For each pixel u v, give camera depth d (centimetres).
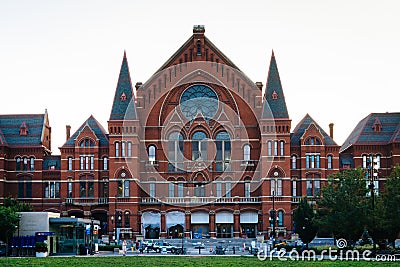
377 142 14238
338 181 10294
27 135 14588
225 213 14212
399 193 9075
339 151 15225
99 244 12256
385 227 9100
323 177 14112
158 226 14212
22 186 14362
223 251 10894
